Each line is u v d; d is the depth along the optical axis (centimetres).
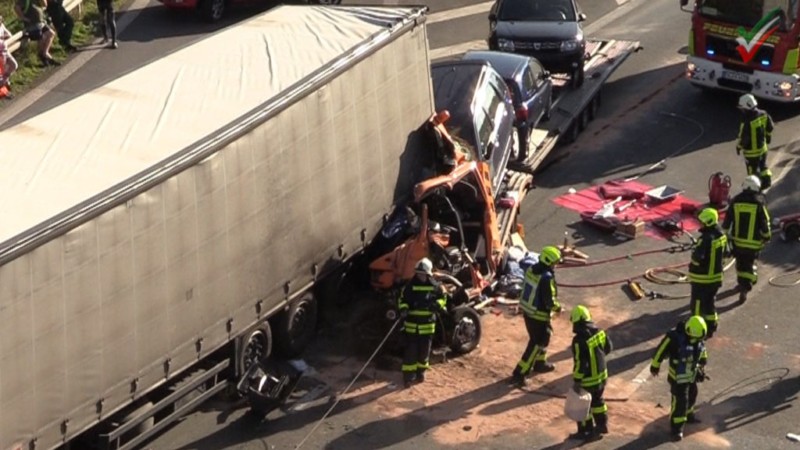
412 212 1762
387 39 1766
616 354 1741
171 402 1463
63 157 1401
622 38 3094
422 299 1620
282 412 1597
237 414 1595
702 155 2416
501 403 1619
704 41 2575
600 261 2006
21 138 1453
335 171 1666
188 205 1414
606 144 2473
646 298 1892
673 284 1931
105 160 1392
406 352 1638
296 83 1591
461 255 1773
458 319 1700
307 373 1681
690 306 1841
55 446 1280
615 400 1628
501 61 2295
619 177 2317
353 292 1867
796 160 2384
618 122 2588
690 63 2614
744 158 2308
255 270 1538
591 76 2642
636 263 2003
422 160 1880
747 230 1827
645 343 1769
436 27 3170
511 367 1698
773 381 1666
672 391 1523
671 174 2328
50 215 1258
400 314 1662
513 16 2647
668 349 1515
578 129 2514
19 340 1220
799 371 1688
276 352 1680
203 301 1456
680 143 2473
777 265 1992
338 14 1881
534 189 2270
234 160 1477
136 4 3312
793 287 1919
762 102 2675
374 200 1762
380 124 1761
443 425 1570
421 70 1869
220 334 1495
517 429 1560
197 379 1496
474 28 3155
